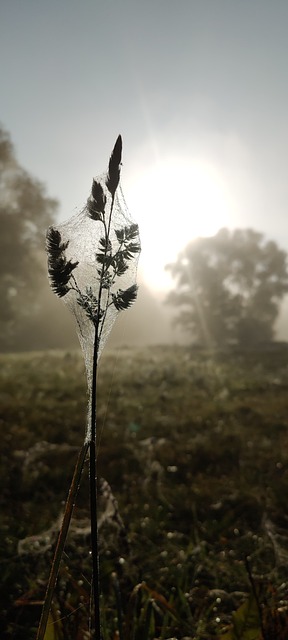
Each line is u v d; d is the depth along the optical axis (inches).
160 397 409.4
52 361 666.2
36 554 133.9
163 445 259.6
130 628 91.3
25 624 111.2
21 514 171.6
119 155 35.3
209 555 141.1
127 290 34.9
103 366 605.6
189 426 310.8
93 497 37.3
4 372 548.4
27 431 285.3
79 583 121.6
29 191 1573.6
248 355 780.6
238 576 129.0
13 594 120.0
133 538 150.9
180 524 169.6
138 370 561.9
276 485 200.4
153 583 125.7
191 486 204.8
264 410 352.8
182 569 128.8
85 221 35.4
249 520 170.9
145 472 217.0
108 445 256.1
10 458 231.5
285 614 88.9
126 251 34.9
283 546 143.3
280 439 275.3
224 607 115.4
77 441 269.9
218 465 231.9
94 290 35.1
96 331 35.1
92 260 35.1
